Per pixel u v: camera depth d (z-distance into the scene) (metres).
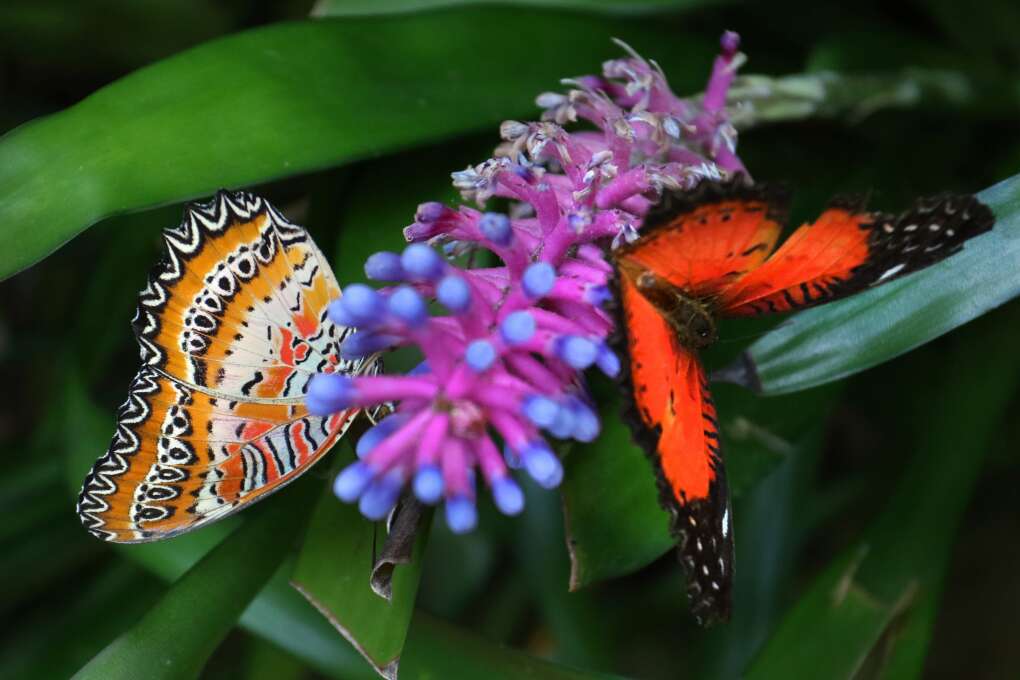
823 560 0.61
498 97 0.53
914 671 0.51
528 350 0.46
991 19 0.59
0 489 0.59
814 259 0.46
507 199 0.52
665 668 0.60
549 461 0.45
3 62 0.65
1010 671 0.59
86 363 0.58
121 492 0.47
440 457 0.45
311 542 0.50
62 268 0.67
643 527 0.50
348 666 0.52
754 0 0.58
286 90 0.51
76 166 0.50
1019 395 0.60
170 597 0.50
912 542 0.52
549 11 0.55
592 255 0.47
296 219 0.58
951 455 0.54
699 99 0.52
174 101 0.51
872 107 0.55
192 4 0.62
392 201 0.53
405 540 0.47
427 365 0.47
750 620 0.58
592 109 0.50
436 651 0.51
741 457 0.52
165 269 0.47
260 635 0.52
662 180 0.48
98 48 0.61
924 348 0.59
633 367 0.45
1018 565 0.60
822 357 0.50
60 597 0.59
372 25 0.53
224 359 0.48
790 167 0.56
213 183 0.50
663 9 0.56
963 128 0.59
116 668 0.49
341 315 0.45
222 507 0.48
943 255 0.47
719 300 0.48
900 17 0.62
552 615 0.58
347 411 0.48
